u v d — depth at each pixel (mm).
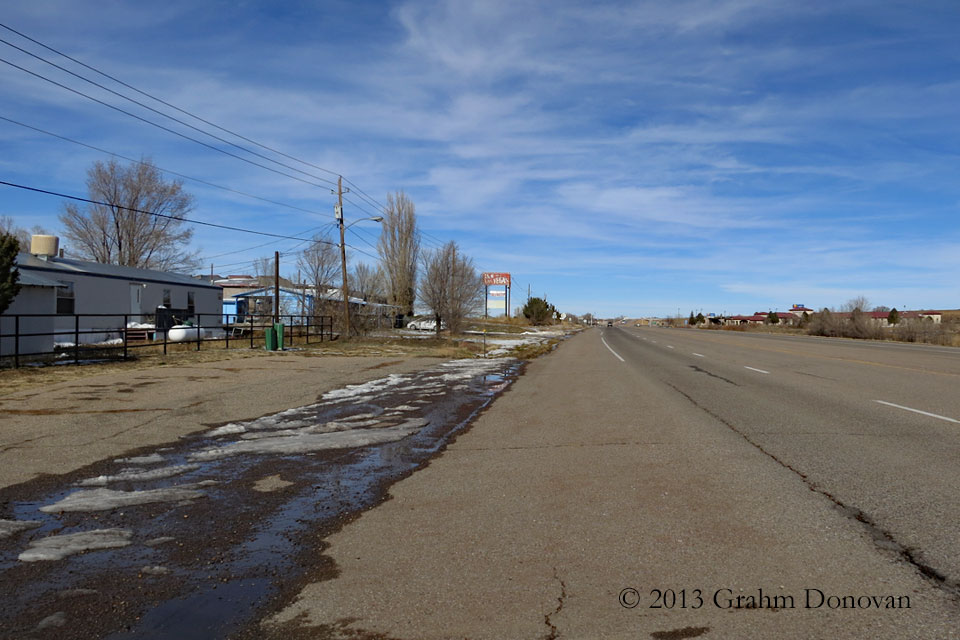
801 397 13047
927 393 13375
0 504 6137
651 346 37906
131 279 33500
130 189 48844
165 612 3836
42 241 31344
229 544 5020
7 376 16078
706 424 10016
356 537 5148
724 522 5273
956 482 6309
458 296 50875
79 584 4258
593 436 9328
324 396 14109
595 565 4445
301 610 3838
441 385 16688
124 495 6461
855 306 76625
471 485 6758
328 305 43844
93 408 11695
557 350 36812
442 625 3617
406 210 59938
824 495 5957
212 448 8734
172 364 20062
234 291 68812
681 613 3719
